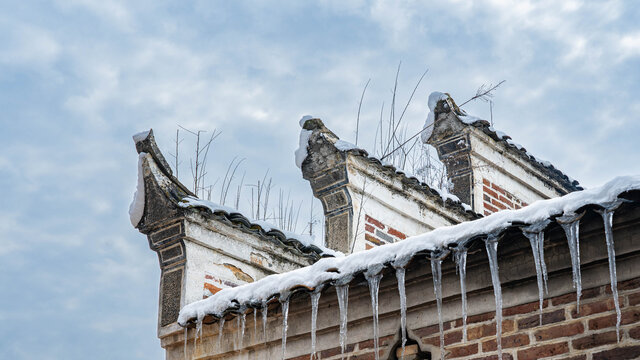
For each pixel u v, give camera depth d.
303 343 7.14
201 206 8.16
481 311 6.21
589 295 5.77
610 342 5.60
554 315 5.88
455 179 10.75
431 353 6.35
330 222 9.33
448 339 6.32
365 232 9.23
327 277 6.55
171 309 7.96
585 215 5.59
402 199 9.84
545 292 5.97
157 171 8.31
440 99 11.05
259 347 7.41
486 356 6.10
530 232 5.62
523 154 11.31
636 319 5.54
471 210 10.35
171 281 8.08
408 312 6.57
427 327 6.46
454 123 10.84
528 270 6.00
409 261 6.12
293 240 8.86
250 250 8.55
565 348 5.77
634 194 5.28
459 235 5.93
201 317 7.38
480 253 6.12
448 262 6.23
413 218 9.92
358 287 6.72
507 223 5.72
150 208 8.27
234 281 8.37
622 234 5.60
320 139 9.44
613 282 5.39
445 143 10.91
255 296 7.04
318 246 9.01
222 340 7.61
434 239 6.06
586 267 5.79
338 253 9.05
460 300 6.34
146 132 8.44
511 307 6.09
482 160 10.80
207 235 8.22
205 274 8.13
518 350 5.96
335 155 9.28
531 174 11.54
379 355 6.62
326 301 6.93
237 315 7.30
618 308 5.40
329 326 6.93
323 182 9.39
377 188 9.55
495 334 6.11
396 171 9.67
